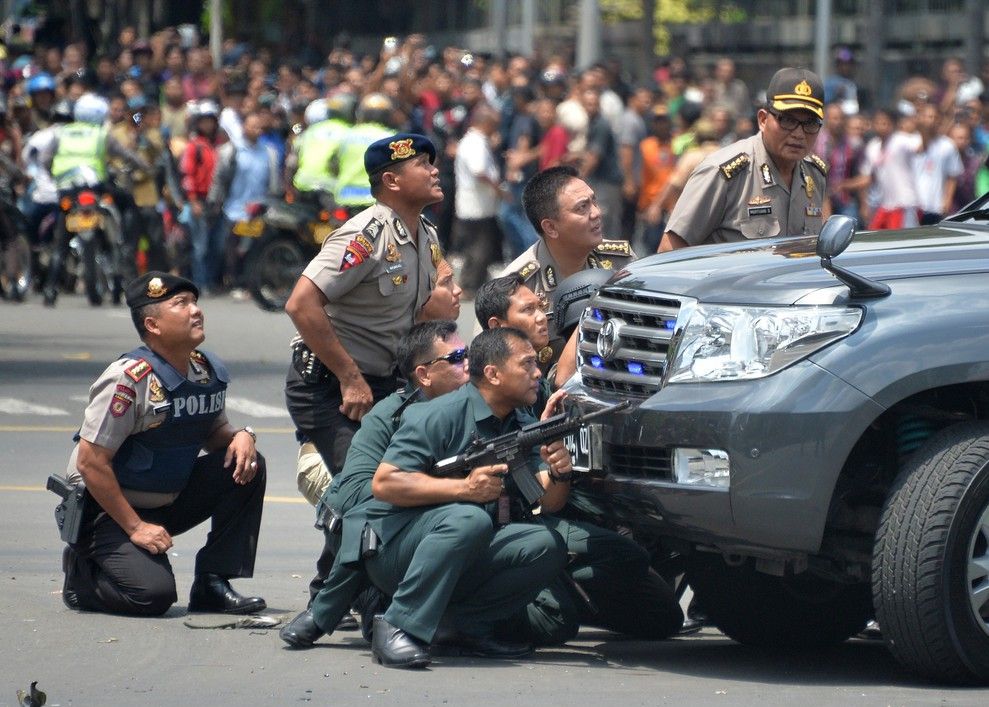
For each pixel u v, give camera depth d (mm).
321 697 14297
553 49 76938
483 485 15234
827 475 14086
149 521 18094
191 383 17594
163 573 17391
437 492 15289
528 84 49062
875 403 14094
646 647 17156
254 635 16703
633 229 49594
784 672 15789
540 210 18047
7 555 20359
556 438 15195
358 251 17234
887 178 46031
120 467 17594
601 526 16969
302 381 17688
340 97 46125
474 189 47469
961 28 70438
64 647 16031
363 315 17625
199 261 50062
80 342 40500
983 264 14859
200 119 48969
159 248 48281
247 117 49062
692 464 14484
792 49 75625
